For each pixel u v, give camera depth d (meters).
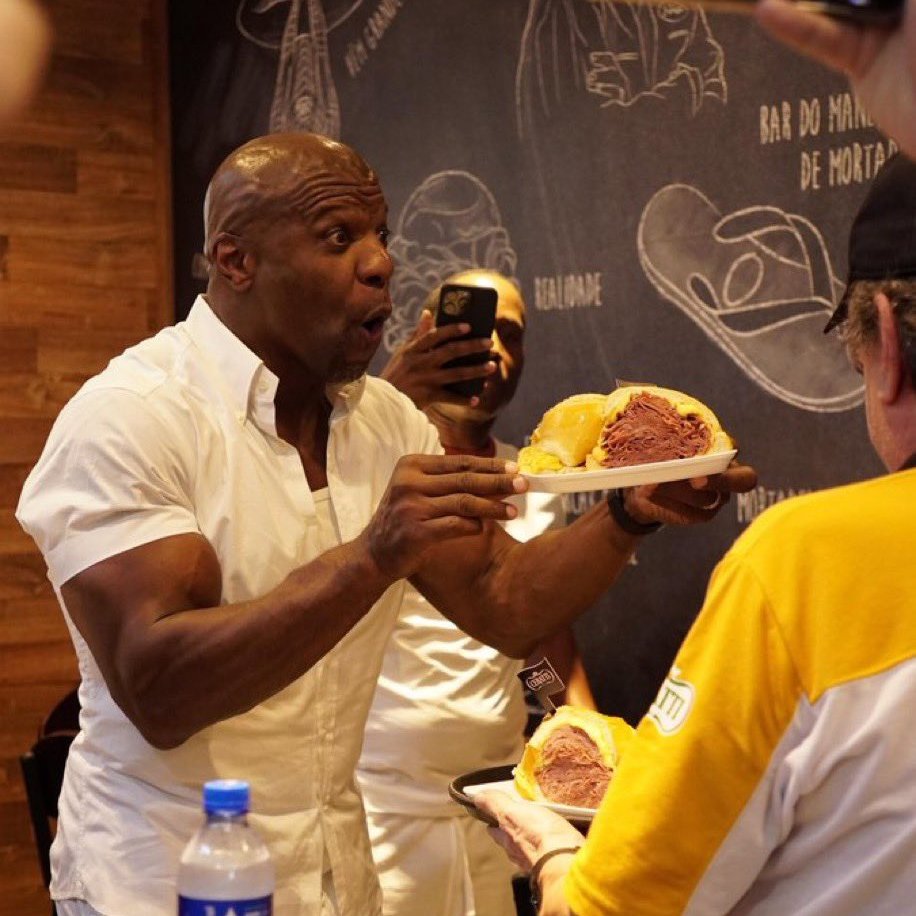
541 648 2.69
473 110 3.21
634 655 2.86
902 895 1.00
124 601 1.49
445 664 2.52
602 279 2.92
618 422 1.55
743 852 1.01
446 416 2.69
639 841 1.03
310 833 1.65
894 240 1.05
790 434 2.55
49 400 3.94
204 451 1.61
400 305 3.45
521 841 1.30
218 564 1.57
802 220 2.52
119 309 4.04
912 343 1.04
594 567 1.71
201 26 3.97
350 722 1.72
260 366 1.64
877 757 0.98
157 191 4.08
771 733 1.00
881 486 1.04
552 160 3.02
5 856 3.83
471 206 3.24
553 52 3.00
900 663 0.98
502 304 2.72
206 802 1.02
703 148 2.69
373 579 1.45
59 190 3.95
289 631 1.44
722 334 2.67
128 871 1.58
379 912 1.76
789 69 2.53
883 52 0.80
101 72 4.00
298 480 1.67
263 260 1.64
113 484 1.52
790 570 1.01
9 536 3.87
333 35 3.60
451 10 3.26
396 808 2.52
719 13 2.65
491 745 2.54
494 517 1.45
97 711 1.63
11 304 3.89
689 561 2.74
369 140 3.52
